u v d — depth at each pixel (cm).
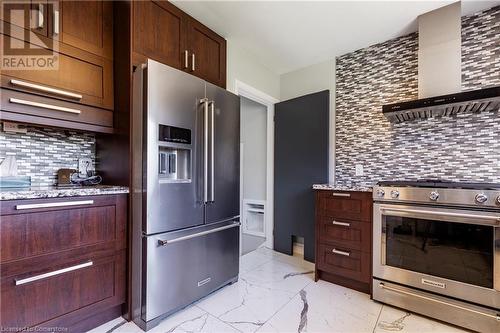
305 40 249
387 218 190
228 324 162
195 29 215
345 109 276
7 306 120
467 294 159
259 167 368
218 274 205
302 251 310
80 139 195
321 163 278
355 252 210
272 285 222
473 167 202
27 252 125
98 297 153
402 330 158
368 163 258
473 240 159
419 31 207
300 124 300
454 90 193
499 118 192
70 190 139
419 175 228
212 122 194
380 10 201
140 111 161
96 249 151
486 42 198
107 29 178
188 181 179
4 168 159
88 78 167
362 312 178
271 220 336
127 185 168
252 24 223
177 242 171
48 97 151
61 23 155
